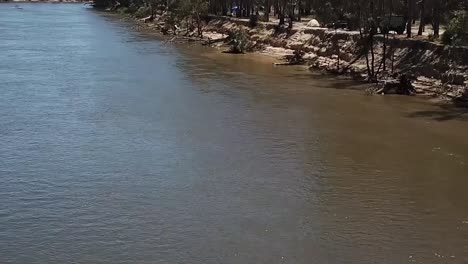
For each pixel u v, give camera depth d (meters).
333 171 30.09
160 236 22.48
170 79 56.72
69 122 39.38
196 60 71.31
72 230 22.95
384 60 55.66
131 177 28.94
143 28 117.31
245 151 33.34
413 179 29.02
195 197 26.44
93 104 44.84
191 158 31.97
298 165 31.00
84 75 58.19
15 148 33.44
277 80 57.22
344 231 23.06
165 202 25.83
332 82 56.41
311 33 74.31
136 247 21.58
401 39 58.12
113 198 26.22
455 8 55.72
